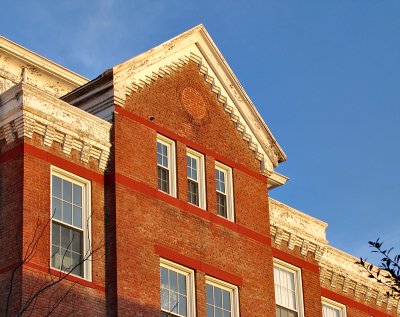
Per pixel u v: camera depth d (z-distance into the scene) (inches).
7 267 1161.4
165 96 1405.0
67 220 1232.2
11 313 1130.0
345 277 1700.3
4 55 1579.7
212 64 1486.2
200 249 1363.2
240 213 1453.0
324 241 1620.3
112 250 1250.0
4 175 1215.6
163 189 1359.5
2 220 1192.2
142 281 1262.3
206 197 1409.9
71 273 1206.9
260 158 1526.8
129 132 1330.0
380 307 1768.0
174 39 1432.1
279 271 1540.4
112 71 1330.0
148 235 1296.8
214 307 1360.7
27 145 1214.9
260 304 1419.8
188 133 1419.8
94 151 1286.9
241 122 1509.6
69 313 1136.8
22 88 1225.4
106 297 1229.7
